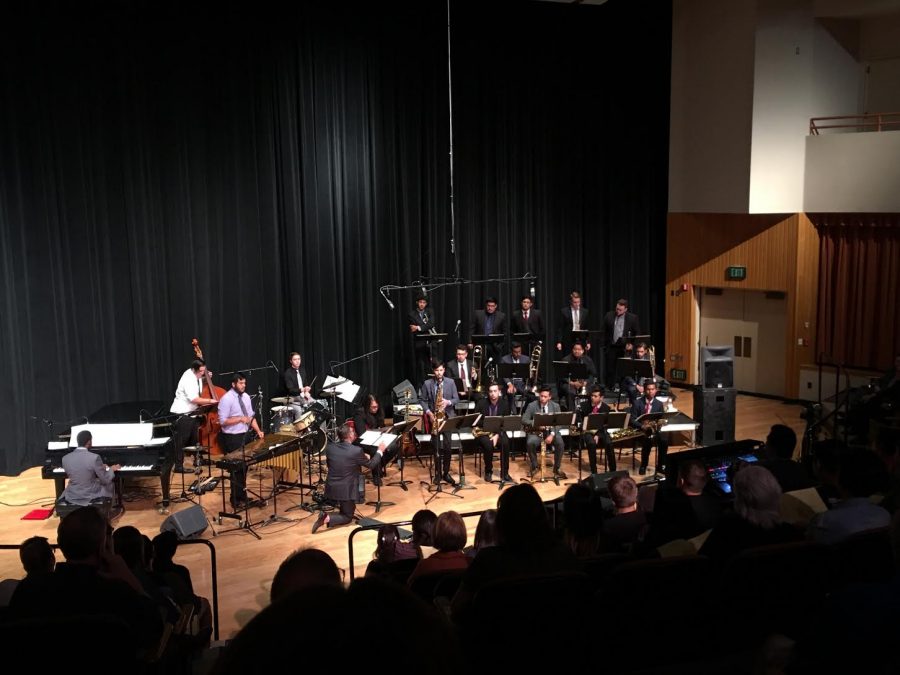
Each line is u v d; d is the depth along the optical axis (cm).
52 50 1204
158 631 392
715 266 1653
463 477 1188
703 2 1533
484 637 354
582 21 1589
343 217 1430
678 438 1311
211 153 1322
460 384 1378
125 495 1162
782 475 638
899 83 1490
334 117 1398
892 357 1464
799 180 1504
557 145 1603
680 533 540
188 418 1200
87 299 1262
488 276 1569
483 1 1499
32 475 1227
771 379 1628
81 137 1235
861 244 1482
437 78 1480
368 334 1469
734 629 400
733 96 1501
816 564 389
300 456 1083
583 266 1667
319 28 1370
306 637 72
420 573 499
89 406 1278
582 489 581
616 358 1552
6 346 1204
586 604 362
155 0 1260
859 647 245
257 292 1373
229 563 941
